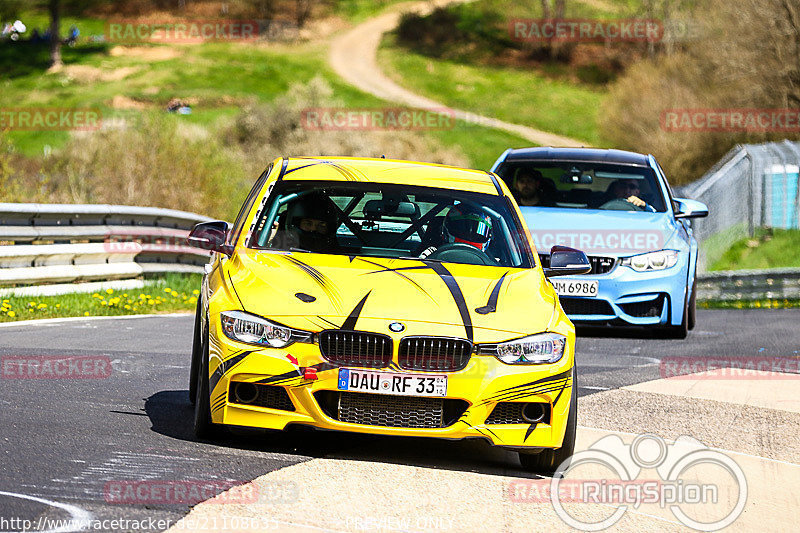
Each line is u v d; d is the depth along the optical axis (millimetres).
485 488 16875
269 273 18844
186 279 51875
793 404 25578
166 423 19672
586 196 37969
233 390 17609
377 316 17609
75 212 43656
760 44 132500
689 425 22656
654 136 138500
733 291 66750
